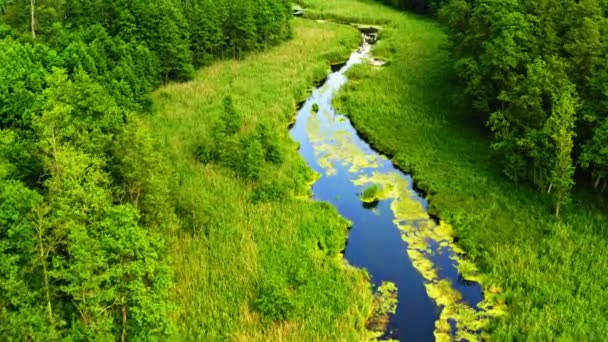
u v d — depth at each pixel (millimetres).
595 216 48812
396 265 46531
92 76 60812
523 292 41250
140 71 73250
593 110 51688
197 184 53562
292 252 45188
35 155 38125
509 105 59188
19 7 75750
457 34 75125
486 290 42750
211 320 37062
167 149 55844
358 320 39000
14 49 56156
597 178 52000
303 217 50219
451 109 72625
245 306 38688
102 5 80812
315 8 137750
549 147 50781
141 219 41594
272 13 100438
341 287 41938
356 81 86500
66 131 38969
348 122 74312
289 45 103375
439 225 51688
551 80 53844
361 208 54875
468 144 63656
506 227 48812
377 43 106000
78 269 29469
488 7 66125
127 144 42406
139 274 31969
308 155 65562
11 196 30062
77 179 34812
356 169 62188
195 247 44594
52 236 31344
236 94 78000
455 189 55312
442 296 42688
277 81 83500
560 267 42781
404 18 124125
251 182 55625
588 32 54312
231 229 47312
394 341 38188
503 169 57500
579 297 39812
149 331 32031
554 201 50469
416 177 58781
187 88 79500
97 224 32594
